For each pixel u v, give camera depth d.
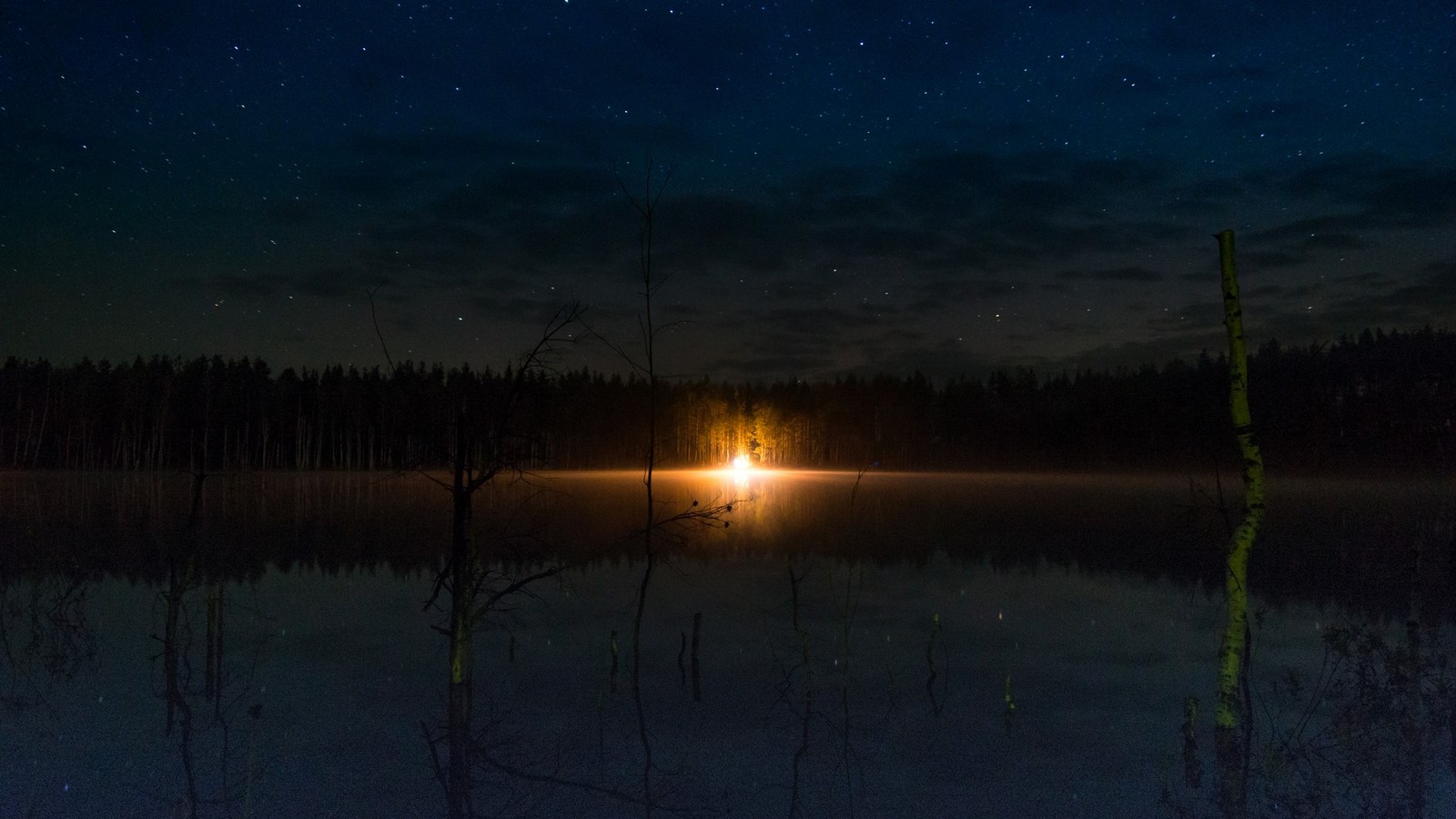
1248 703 11.16
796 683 14.95
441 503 56.03
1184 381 96.25
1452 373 69.69
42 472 84.88
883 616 21.06
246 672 15.53
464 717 11.84
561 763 11.34
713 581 26.17
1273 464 74.56
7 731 12.23
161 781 10.56
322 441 100.81
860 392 124.31
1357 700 10.20
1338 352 75.44
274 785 10.45
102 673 15.21
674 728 12.63
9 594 22.53
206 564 29.16
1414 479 69.50
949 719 12.99
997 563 30.53
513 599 22.38
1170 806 9.70
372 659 16.44
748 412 124.00
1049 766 11.12
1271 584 26.02
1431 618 20.44
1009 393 120.50
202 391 91.56
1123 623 20.25
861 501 59.59
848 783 10.60
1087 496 66.00
